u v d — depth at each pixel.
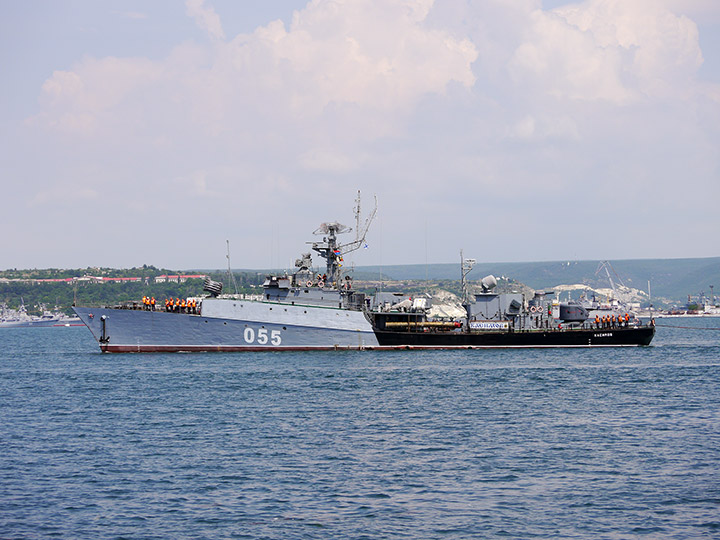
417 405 135.50
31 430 117.31
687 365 199.62
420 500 80.94
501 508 78.44
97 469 93.19
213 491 84.31
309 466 93.62
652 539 70.38
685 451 99.00
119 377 177.88
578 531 72.38
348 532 72.50
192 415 127.38
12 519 76.25
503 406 134.25
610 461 94.69
